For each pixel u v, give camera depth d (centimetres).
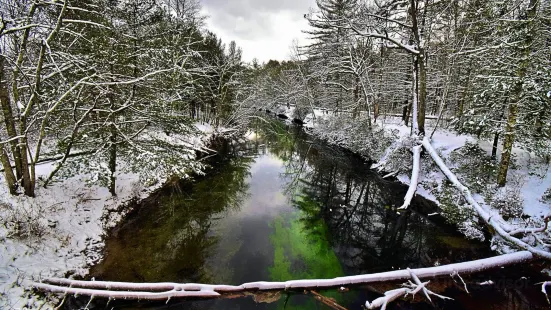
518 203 898
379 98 2112
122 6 861
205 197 1180
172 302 573
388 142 1634
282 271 714
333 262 774
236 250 802
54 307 511
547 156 1030
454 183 954
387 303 573
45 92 762
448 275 675
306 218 1045
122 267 669
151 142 956
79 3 746
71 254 647
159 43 972
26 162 688
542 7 956
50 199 746
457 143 1434
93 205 839
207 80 2109
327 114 2928
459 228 948
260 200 1197
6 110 683
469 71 1393
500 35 1041
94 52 744
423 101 1293
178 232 877
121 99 887
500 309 590
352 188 1380
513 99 945
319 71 2128
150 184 1146
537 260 717
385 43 1370
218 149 2064
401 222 1028
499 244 810
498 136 1179
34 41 662
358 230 971
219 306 575
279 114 4538
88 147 870
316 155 2036
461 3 1331
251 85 2580
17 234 590
